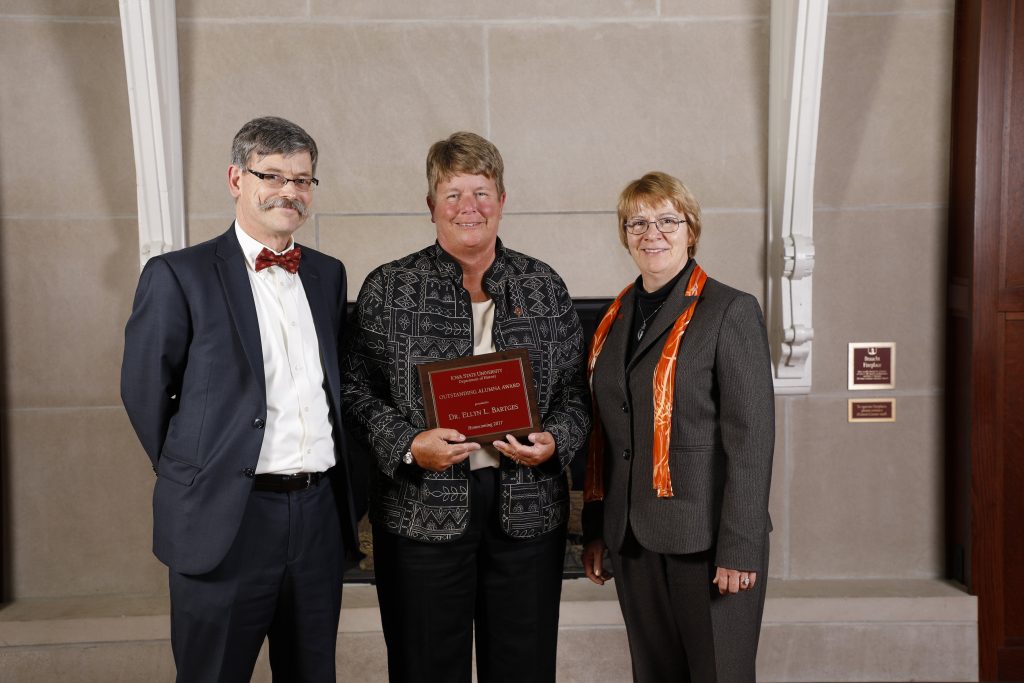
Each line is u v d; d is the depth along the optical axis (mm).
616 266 2930
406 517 1950
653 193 1921
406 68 2842
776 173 2842
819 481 2969
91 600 2896
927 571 2992
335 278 2045
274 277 1901
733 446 1822
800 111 2693
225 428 1812
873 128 2879
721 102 2879
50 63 2783
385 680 2779
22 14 2762
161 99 2656
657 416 1878
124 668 2764
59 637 2748
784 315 2807
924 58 2857
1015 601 2852
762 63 2865
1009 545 2846
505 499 1966
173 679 2773
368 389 2029
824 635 2838
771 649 2844
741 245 2926
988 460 2814
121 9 2549
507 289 2027
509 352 1936
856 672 2846
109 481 2904
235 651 1857
